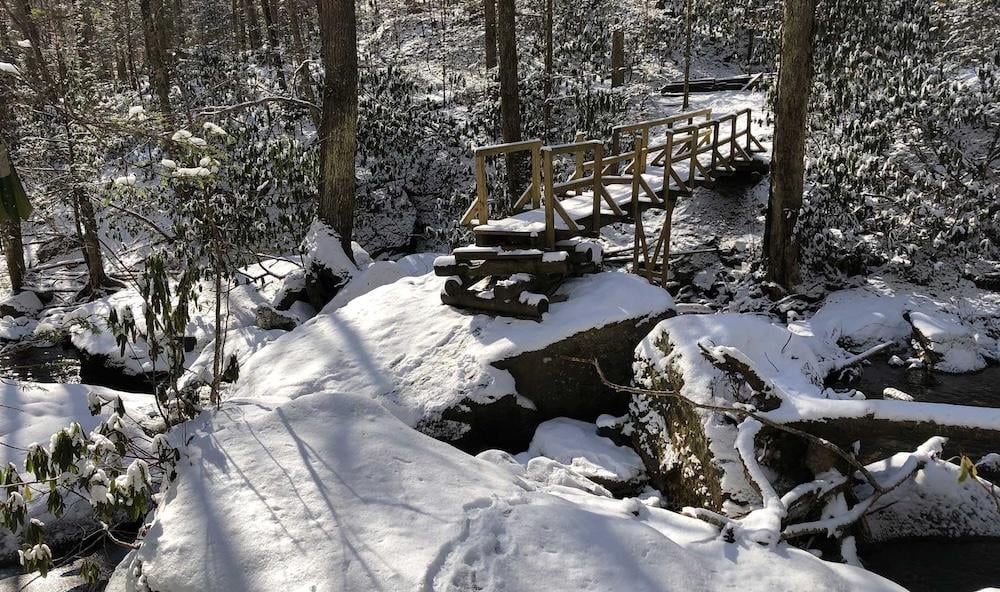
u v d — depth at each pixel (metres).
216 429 4.96
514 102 14.78
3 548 5.77
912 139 14.20
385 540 3.95
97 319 11.70
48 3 12.85
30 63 6.49
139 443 6.56
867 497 5.64
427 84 22.31
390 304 8.68
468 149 18.48
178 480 4.53
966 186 12.65
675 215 15.23
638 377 6.70
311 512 4.18
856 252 12.50
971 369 9.96
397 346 7.75
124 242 16.22
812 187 13.73
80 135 9.37
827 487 5.07
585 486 5.43
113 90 19.17
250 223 13.16
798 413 5.22
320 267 11.55
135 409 7.24
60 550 5.90
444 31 25.77
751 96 19.75
